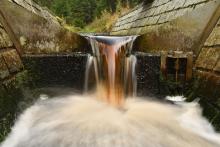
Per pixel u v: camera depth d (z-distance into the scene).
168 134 2.02
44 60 2.77
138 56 2.80
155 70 2.80
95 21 11.19
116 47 2.88
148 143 1.87
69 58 2.80
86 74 2.84
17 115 2.11
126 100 2.84
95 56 2.86
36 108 2.48
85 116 2.37
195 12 2.83
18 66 2.54
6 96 2.04
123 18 7.73
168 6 4.18
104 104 2.73
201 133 2.02
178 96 2.75
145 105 2.72
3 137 1.76
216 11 2.69
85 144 1.84
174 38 2.92
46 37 2.87
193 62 2.76
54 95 2.77
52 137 1.95
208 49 2.54
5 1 2.74
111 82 2.87
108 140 1.91
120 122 2.25
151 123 2.23
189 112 2.39
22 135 1.96
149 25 4.75
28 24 2.81
